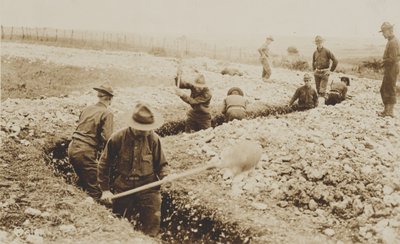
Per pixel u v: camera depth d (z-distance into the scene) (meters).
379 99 13.80
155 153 5.34
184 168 7.24
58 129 8.49
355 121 9.48
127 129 5.23
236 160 3.98
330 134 8.16
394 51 9.76
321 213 5.66
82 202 5.57
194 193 6.28
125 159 5.22
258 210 5.77
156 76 17.50
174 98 12.38
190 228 5.79
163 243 5.53
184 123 10.28
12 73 16.48
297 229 5.30
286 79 18.30
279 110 12.21
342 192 5.94
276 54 32.00
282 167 6.75
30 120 8.62
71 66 18.64
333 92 12.59
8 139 7.46
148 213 5.25
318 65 13.89
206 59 24.62
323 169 6.41
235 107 9.88
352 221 5.41
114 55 24.42
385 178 6.16
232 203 5.96
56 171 7.10
